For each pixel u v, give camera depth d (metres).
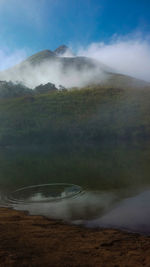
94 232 8.42
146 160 30.62
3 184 18.88
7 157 43.91
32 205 12.80
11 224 9.12
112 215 10.66
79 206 12.30
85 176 21.34
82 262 5.89
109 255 6.33
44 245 6.98
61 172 24.05
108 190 15.88
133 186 16.72
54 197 14.41
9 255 6.15
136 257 6.20
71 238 7.67
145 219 10.02
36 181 19.78
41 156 43.09
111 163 29.23
